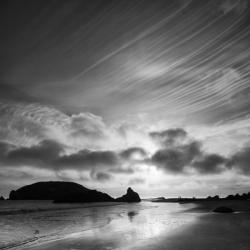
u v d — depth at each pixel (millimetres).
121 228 26609
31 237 23250
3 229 30203
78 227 30750
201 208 61094
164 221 31219
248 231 20625
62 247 17312
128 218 39406
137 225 28266
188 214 41406
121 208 81562
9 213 60844
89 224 34094
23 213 61062
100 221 38188
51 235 24156
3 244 19812
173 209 61000
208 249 14547
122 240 19016
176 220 31797
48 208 87938
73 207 94750
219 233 19766
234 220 28875
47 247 17516
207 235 18953
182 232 20906
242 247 14891
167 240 17594
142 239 18625
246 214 37125
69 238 20953
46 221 40562
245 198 132375
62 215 53500
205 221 28641
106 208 83312
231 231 20672
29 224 36125
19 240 21609
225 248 14672
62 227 31547
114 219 38688
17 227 32344
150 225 27547
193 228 23031
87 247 17031
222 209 42156
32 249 17094
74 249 16547
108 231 24453
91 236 21625
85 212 62781
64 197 176250
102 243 18188
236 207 54031
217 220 29172
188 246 15508
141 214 47625
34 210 74625
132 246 16375
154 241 17438
